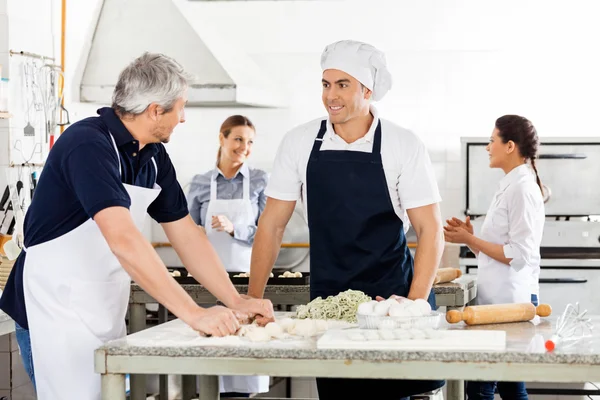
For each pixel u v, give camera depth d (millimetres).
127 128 2314
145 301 3566
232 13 5902
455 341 2002
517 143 3756
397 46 5797
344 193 2547
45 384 2383
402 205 2586
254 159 5906
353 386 2467
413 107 5789
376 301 2295
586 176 5125
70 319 2344
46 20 4484
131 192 2346
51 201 2307
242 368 2002
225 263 4758
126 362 2035
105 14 4703
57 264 2336
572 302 5098
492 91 5727
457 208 5762
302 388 5156
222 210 4832
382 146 2535
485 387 3645
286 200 2680
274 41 5875
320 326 2234
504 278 3701
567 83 5664
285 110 5887
